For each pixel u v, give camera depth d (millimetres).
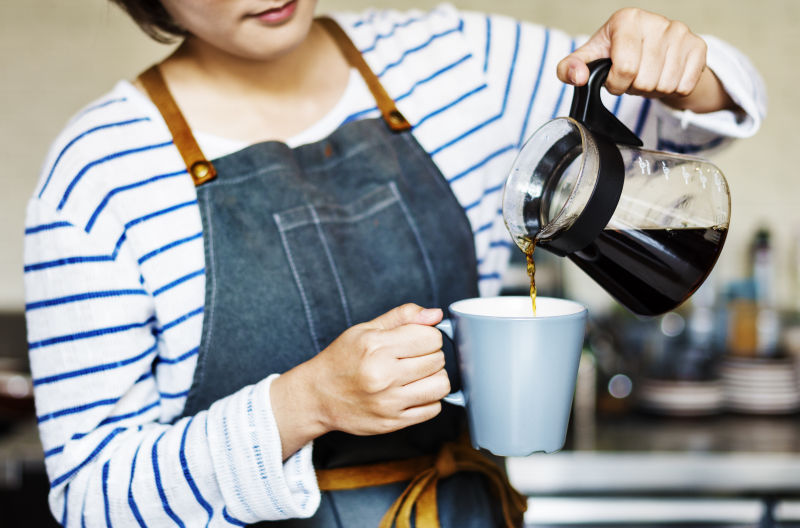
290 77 938
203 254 865
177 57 946
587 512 1651
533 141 730
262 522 902
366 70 981
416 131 974
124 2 907
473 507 929
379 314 919
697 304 2256
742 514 1650
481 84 998
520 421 683
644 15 752
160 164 863
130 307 827
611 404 1934
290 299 885
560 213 662
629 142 711
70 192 813
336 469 900
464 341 686
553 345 664
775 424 1858
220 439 742
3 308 2387
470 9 2367
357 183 938
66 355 801
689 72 757
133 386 846
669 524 1654
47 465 821
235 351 874
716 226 725
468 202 987
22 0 2336
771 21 2328
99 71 2375
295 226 890
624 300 752
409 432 918
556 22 2357
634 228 687
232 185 879
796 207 2381
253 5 778
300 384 723
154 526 785
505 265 1080
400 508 888
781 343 2102
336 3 2391
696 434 1774
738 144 2375
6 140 2385
